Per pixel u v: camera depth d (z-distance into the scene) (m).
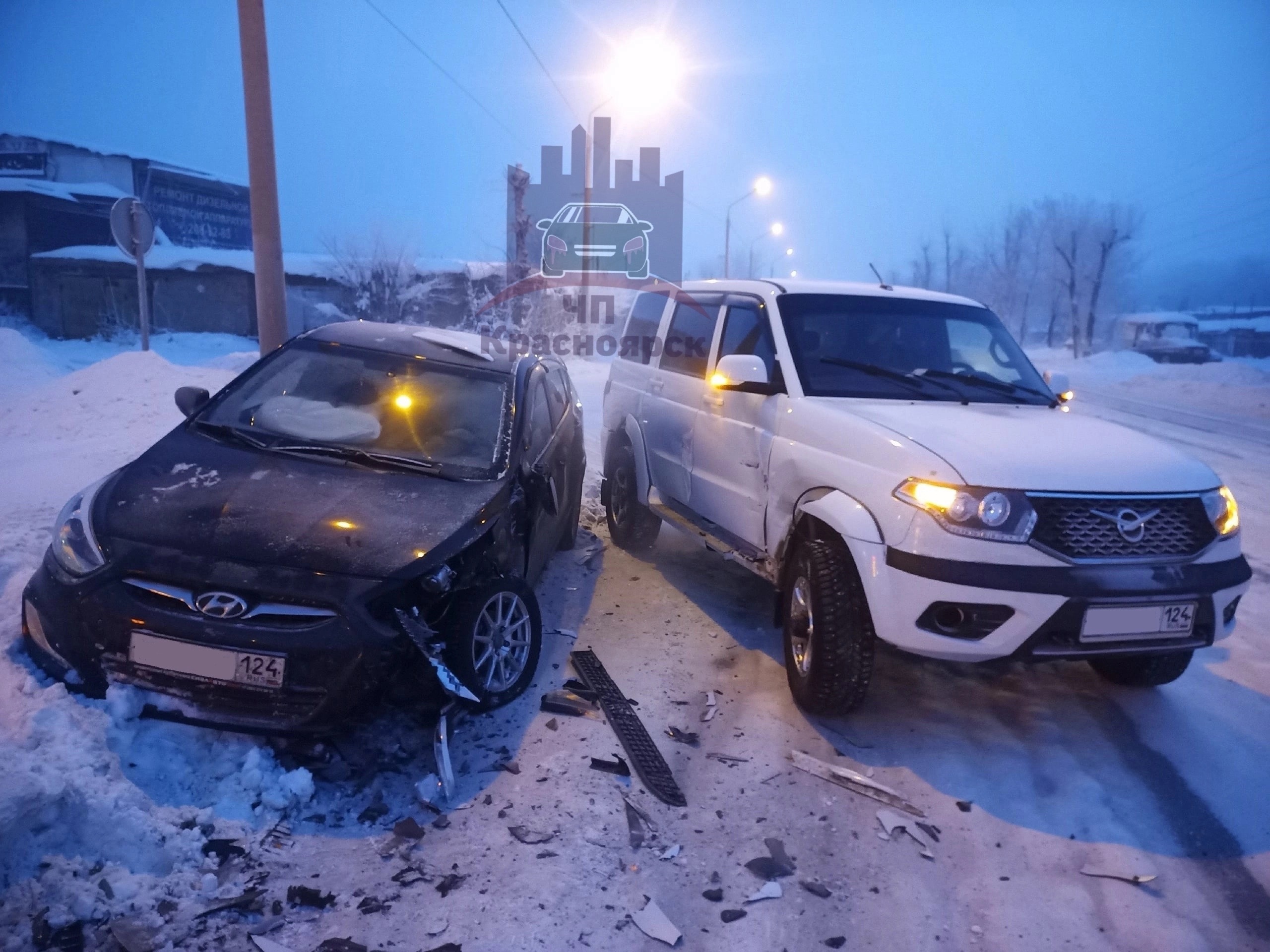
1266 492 10.62
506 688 4.09
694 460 5.78
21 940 2.46
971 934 2.88
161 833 2.94
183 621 3.33
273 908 2.75
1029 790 3.75
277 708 3.34
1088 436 4.33
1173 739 4.25
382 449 4.52
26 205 27.41
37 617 3.58
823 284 5.65
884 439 4.09
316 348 5.20
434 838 3.18
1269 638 5.68
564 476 5.85
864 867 3.19
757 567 4.98
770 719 4.26
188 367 10.61
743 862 3.18
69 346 22.77
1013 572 3.67
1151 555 3.83
